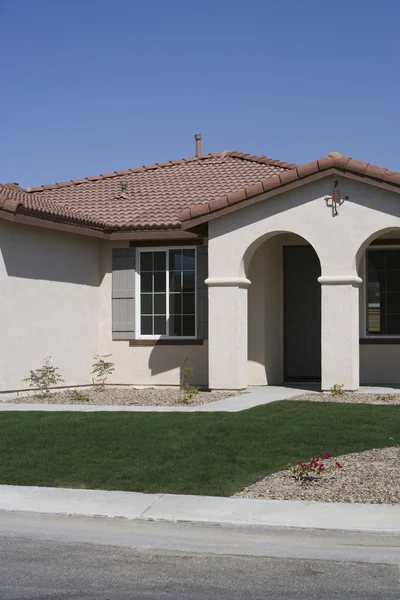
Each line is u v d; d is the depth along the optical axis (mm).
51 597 6230
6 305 16109
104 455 10773
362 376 18125
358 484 9383
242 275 16703
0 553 7383
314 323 19031
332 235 15891
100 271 19047
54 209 16969
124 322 18812
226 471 9945
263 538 7848
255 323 18172
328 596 6270
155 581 6617
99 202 20281
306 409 13758
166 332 18656
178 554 7359
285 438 11469
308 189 16047
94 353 18797
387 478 9555
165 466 10164
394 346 18047
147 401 15594
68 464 10383
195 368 18375
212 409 13984
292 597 6250
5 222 16078
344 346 15805
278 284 18891
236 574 6797
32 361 16781
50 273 17312
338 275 15828
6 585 6504
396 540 7742
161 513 8461
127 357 18781
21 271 16500
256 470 10008
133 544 7664
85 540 7793
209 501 8875
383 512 8391
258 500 8875
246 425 12273
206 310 18312
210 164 22891
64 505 8797
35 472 10055
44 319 17125
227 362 16672
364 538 7789
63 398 16172
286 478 9711
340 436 11594
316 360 19016
